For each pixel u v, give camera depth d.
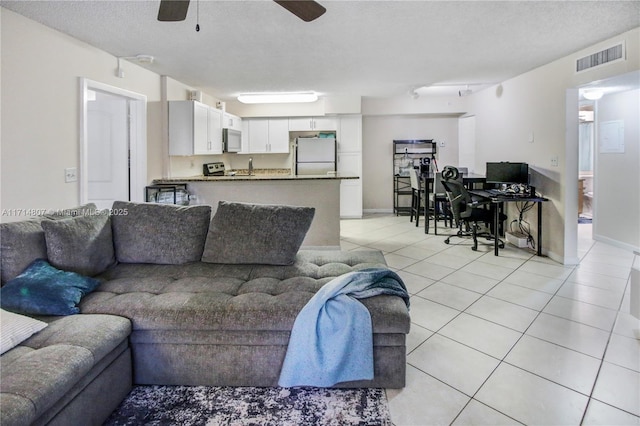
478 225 6.07
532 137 4.70
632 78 3.46
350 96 6.66
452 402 1.85
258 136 7.09
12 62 2.72
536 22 3.05
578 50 3.81
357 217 7.27
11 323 1.60
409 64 4.35
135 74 4.21
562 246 4.18
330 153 6.86
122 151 4.31
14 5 2.63
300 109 6.96
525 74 4.82
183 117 4.80
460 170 6.56
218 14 2.86
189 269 2.46
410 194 7.66
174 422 1.72
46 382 1.33
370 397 1.90
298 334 1.87
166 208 2.71
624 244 4.82
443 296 3.23
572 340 2.45
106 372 1.73
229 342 1.93
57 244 2.17
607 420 1.71
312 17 1.98
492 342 2.44
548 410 1.79
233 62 4.19
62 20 2.92
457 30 3.23
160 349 1.94
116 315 1.89
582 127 7.95
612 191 4.99
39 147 2.95
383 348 1.94
